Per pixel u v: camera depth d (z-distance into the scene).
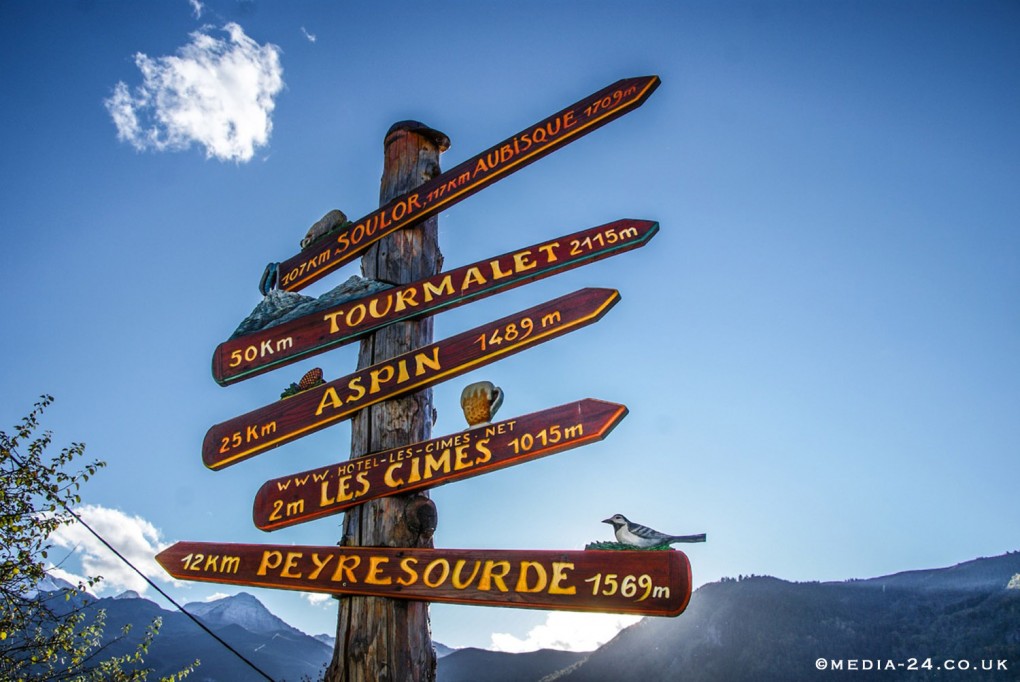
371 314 6.35
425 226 6.88
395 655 5.22
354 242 7.00
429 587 5.13
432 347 5.92
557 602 4.73
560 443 5.06
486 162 6.66
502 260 6.04
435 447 5.51
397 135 7.39
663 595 4.48
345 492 5.70
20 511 11.48
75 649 11.81
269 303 6.94
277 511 5.94
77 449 12.13
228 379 6.72
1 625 11.06
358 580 5.35
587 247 5.79
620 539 4.81
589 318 5.45
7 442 11.86
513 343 5.63
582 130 6.36
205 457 6.44
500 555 5.04
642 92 6.17
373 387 6.00
